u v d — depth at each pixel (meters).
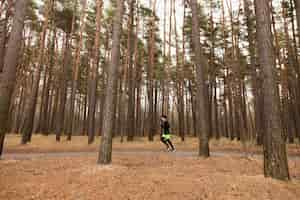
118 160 9.43
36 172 7.35
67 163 8.65
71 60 29.48
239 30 22.11
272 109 6.71
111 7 23.25
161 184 6.00
